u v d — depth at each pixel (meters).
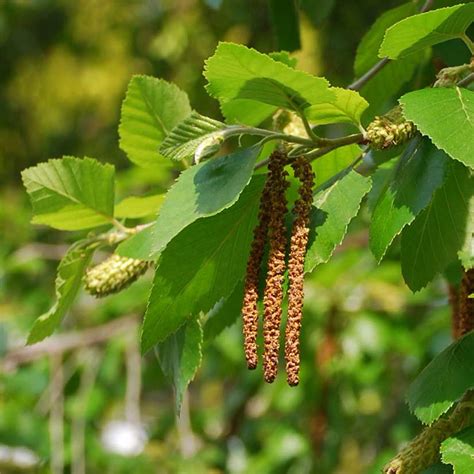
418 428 1.25
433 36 0.67
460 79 0.68
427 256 0.70
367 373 1.18
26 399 1.25
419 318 1.23
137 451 1.26
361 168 0.76
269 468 1.26
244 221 0.68
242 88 0.66
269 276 0.66
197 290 0.69
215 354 1.33
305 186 0.67
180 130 0.67
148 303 0.68
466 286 0.70
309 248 0.67
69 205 0.75
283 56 0.70
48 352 1.23
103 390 1.29
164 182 1.24
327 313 1.19
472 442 0.64
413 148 0.67
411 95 0.66
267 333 0.66
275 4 0.88
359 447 1.32
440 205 0.69
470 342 0.67
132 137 0.75
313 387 1.21
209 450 1.29
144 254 0.73
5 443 1.17
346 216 0.67
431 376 0.67
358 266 1.22
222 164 0.67
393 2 1.34
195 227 0.68
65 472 1.22
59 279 0.74
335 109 0.67
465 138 0.64
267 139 0.67
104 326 1.27
